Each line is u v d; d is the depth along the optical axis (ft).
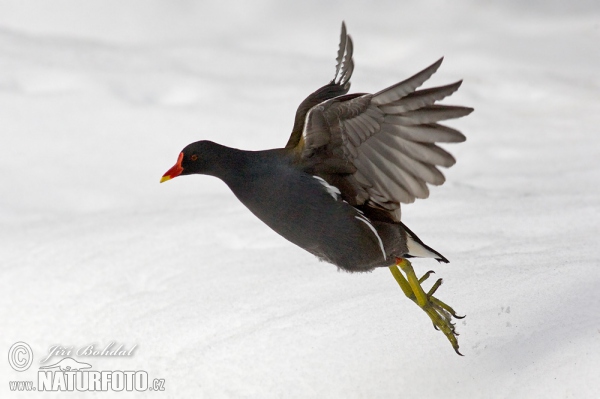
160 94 68.69
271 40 92.32
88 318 33.94
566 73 75.51
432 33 89.92
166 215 44.34
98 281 36.52
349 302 30.22
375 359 26.61
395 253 27.73
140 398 29.55
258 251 37.96
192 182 53.16
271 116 63.72
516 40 86.99
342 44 27.58
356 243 27.14
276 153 27.09
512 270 30.63
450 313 27.73
